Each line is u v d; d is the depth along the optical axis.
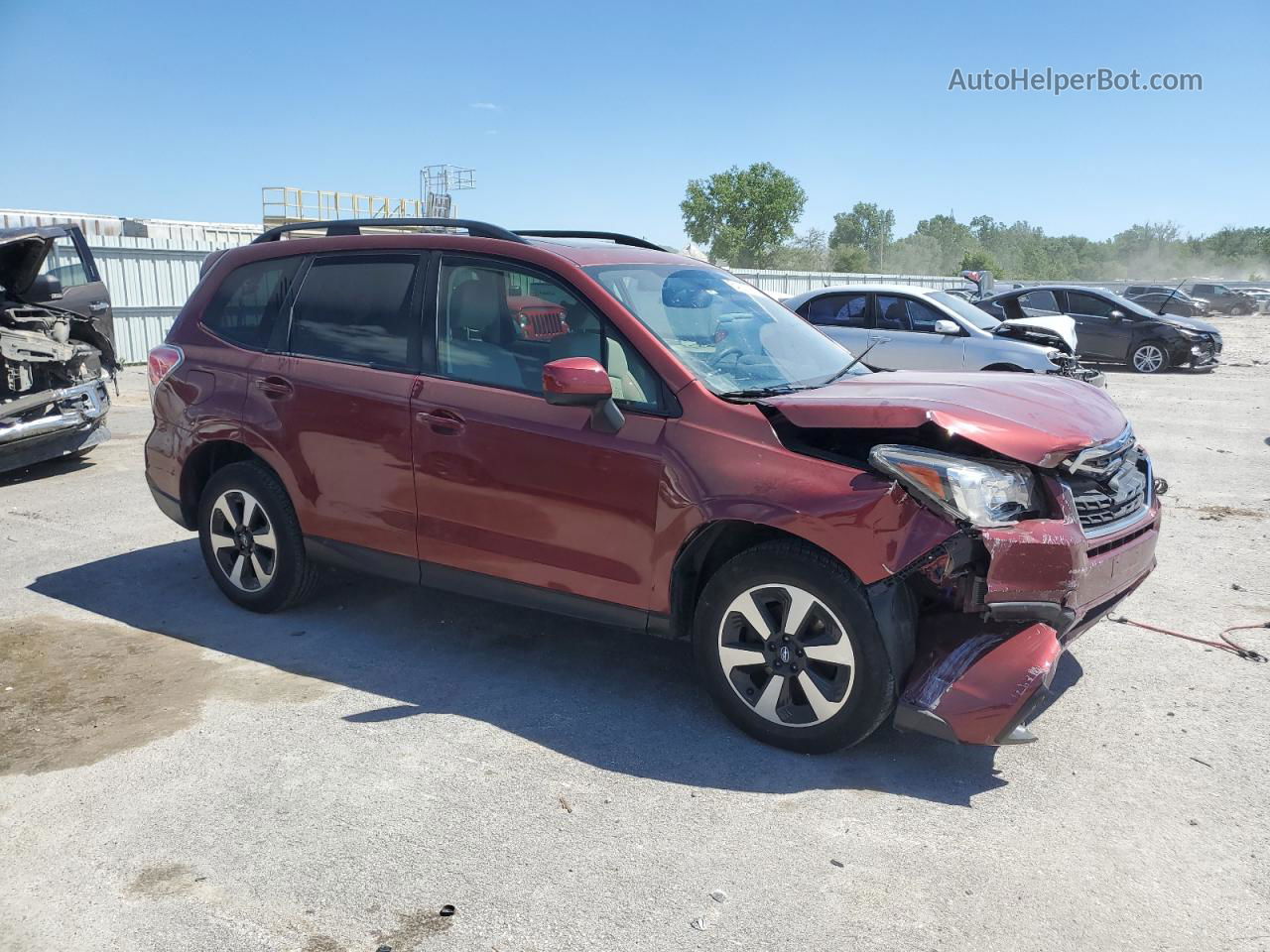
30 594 5.48
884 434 3.60
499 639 4.84
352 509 4.61
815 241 100.56
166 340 5.40
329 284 4.82
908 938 2.63
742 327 4.39
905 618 3.40
